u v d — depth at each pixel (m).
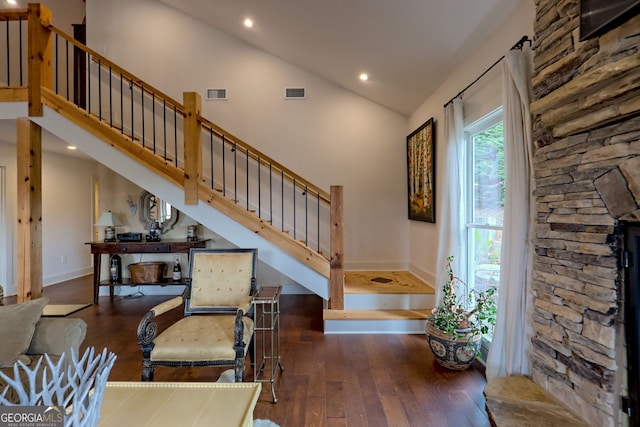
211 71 4.67
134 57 4.61
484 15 2.38
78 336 1.92
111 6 4.59
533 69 1.99
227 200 3.30
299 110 4.75
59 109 3.21
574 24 1.62
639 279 1.40
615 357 1.47
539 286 1.94
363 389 2.29
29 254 3.18
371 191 4.82
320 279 3.49
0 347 1.69
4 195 4.80
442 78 3.46
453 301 2.75
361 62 3.80
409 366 2.63
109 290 4.77
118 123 4.61
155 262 4.61
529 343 2.04
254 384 1.53
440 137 3.61
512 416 1.67
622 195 1.42
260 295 2.48
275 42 4.27
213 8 4.06
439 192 3.65
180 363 1.99
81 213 6.29
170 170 3.25
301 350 2.92
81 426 0.90
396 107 4.65
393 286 3.80
